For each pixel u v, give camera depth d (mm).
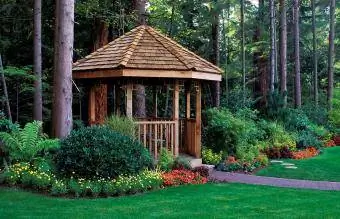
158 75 11969
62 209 7730
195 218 7219
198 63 13000
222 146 14008
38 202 8211
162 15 22859
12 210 7559
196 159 12891
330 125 24984
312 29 31547
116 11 18422
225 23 31422
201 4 23094
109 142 9656
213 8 22031
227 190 9898
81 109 19656
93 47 18125
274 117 20406
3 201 8203
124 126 11234
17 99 17094
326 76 35688
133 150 10094
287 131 19422
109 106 19328
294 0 27016
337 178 12164
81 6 16984
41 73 15984
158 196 9039
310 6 34000
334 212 7746
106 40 17859
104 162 9422
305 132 20453
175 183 10312
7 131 11578
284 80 24359
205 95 24547
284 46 24422
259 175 12445
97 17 17375
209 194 9359
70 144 9648
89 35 18516
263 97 25062
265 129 17828
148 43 12938
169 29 25047
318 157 16828
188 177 10750
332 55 28875
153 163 11180
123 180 9344
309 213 7660
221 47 30484
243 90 21344
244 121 16312
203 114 15266
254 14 26797
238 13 31812
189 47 25812
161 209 7863
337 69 35031
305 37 34062
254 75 29516
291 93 34031
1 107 17438
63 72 11734
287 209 7992
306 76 35156
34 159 10555
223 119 14250
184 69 12133
